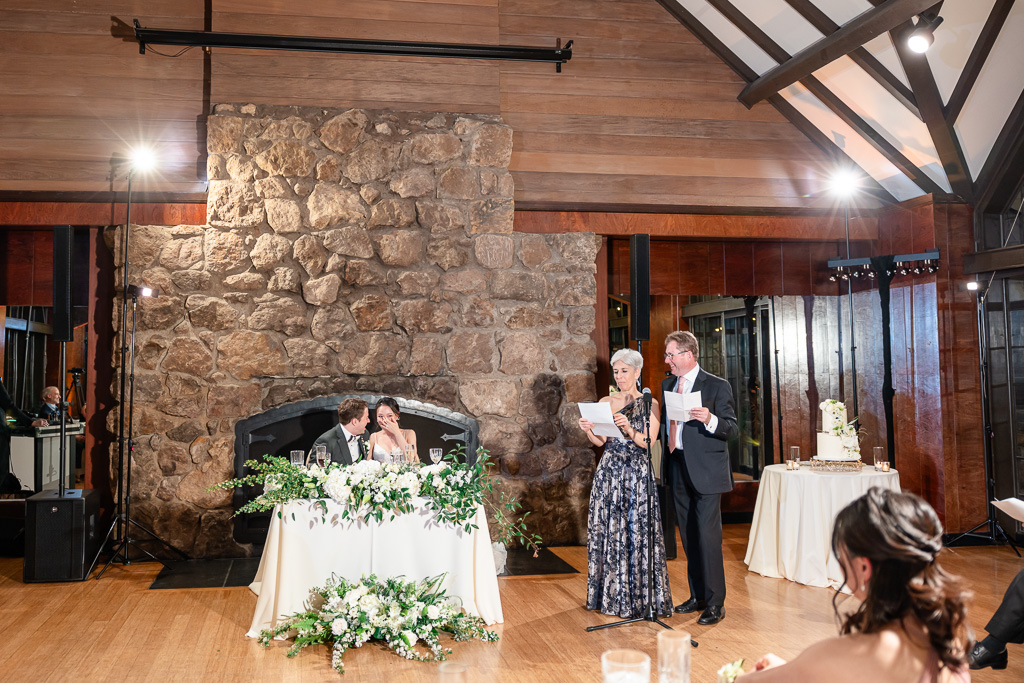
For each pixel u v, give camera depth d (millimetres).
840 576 4832
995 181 5965
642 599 4195
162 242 5664
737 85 6719
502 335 6059
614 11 6574
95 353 5801
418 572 3918
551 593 4758
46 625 4113
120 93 5805
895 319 6586
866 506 1457
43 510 4965
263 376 5703
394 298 5910
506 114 6359
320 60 5961
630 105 6559
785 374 7137
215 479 5602
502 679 3354
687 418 3975
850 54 5473
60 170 5723
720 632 3988
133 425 5551
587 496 6125
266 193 5770
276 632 3773
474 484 4059
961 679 1445
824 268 7113
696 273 6957
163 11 5887
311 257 5789
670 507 5816
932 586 1376
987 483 6059
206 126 5867
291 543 3811
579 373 6176
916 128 5805
